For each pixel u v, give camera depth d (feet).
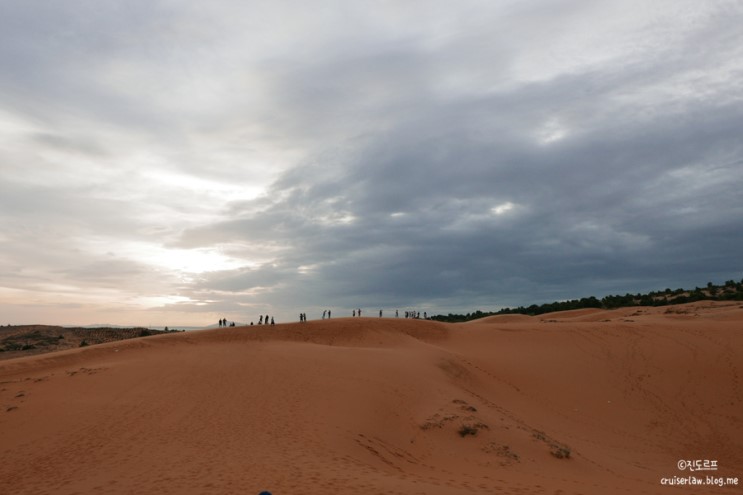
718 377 88.02
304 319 156.87
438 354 103.14
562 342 117.80
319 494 32.94
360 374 81.56
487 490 37.68
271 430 53.52
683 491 43.98
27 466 41.98
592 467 52.90
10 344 222.07
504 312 350.64
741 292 234.99
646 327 119.34
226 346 118.62
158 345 120.88
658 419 76.74
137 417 58.85
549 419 76.59
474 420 60.54
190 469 39.68
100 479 37.63
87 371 86.79
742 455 62.90
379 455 48.65
